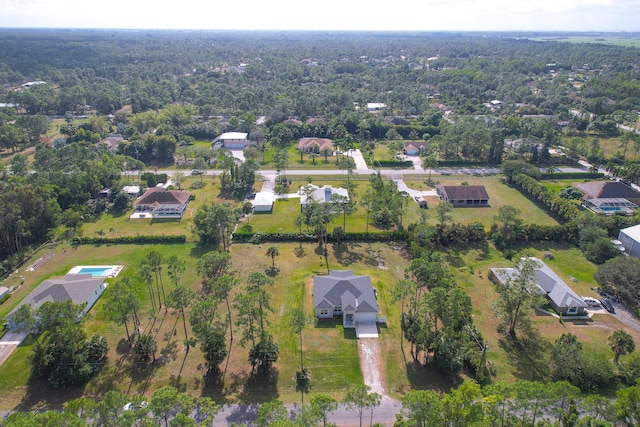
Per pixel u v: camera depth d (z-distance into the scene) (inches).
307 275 3511.3
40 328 2581.2
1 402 2294.5
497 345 2741.1
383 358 2635.3
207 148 6870.1
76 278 3235.7
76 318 2608.3
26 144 6968.5
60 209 4392.2
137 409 1919.3
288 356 2645.2
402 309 3014.3
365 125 7554.1
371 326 2910.9
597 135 7519.7
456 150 6545.3
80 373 2393.0
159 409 1872.5
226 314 2994.6
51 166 5354.3
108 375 2479.1
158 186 5339.6
